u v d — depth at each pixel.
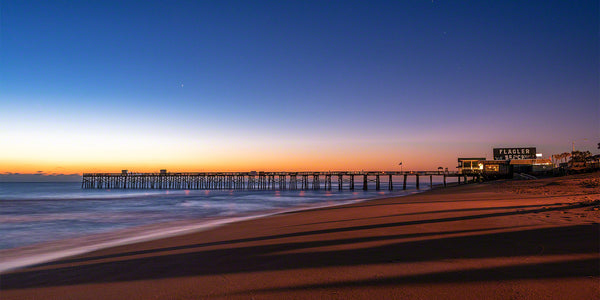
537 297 4.71
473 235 9.70
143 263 8.23
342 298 5.00
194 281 6.30
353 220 15.51
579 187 33.22
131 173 111.56
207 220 21.89
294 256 8.01
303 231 12.49
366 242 9.42
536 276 5.58
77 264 8.90
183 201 46.31
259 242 10.48
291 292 5.39
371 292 5.21
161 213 28.48
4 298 6.02
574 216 12.33
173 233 15.29
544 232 9.47
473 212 16.22
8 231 18.45
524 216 13.44
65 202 44.69
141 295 5.67
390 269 6.42
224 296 5.37
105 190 100.31
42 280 7.19
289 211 26.44
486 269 6.11
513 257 6.86
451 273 5.98
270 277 6.29
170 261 8.28
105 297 5.71
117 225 20.56
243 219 20.53
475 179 81.44
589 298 4.63
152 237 14.34
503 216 13.88
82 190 101.44
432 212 17.30
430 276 5.87
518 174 67.81
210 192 81.31
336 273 6.32
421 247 8.32
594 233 8.85
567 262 6.28
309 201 43.84
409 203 25.11
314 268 6.77
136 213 28.64
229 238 11.87
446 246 8.32
